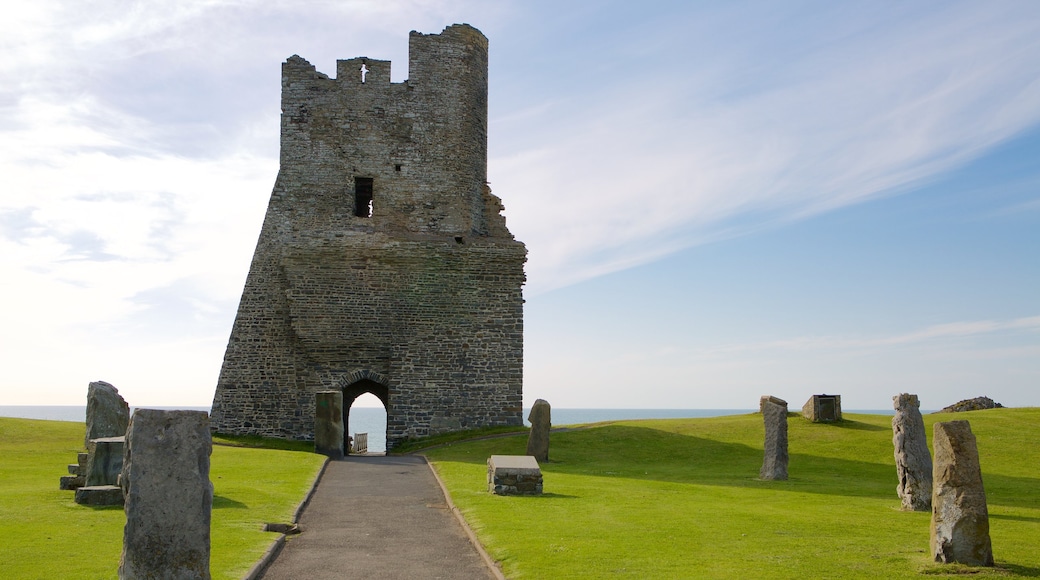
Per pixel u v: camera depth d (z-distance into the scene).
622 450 29.30
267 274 38.59
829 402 32.88
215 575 11.40
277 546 13.87
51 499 17.06
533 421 27.78
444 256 38.97
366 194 42.25
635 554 12.89
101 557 12.20
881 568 12.05
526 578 11.55
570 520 15.75
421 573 12.40
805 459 26.73
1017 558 12.69
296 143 39.72
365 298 38.31
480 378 38.25
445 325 38.44
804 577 11.52
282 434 37.34
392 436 37.31
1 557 12.12
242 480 21.03
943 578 11.55
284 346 38.00
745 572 11.78
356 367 37.84
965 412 34.25
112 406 25.88
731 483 22.14
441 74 41.09
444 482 21.34
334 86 40.19
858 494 20.22
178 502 10.24
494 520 15.63
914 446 17.95
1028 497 20.17
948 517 12.39
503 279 39.16
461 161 40.69
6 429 30.19
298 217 39.09
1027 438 28.28
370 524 16.16
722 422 34.44
